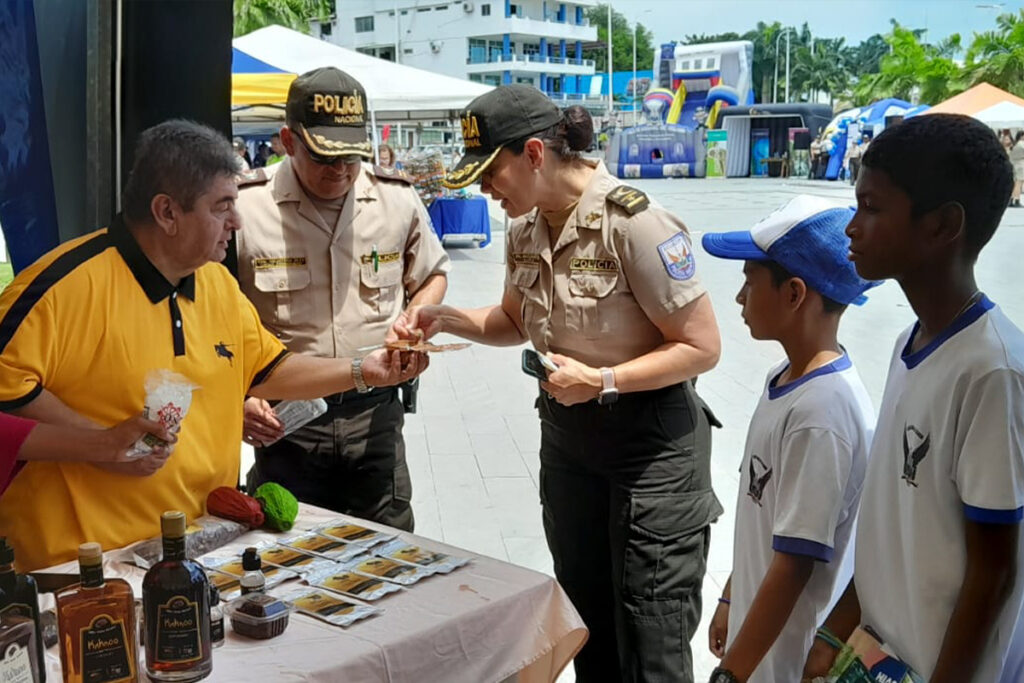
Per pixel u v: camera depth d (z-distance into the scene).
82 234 3.01
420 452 5.56
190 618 1.49
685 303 2.38
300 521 2.27
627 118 52.28
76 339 1.93
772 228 1.86
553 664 2.09
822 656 1.69
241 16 30.81
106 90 2.85
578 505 2.65
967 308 1.45
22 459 1.83
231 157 2.00
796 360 1.89
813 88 71.25
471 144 2.44
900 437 1.51
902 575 1.52
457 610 1.79
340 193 2.94
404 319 2.80
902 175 1.44
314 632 1.69
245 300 2.35
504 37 51.19
